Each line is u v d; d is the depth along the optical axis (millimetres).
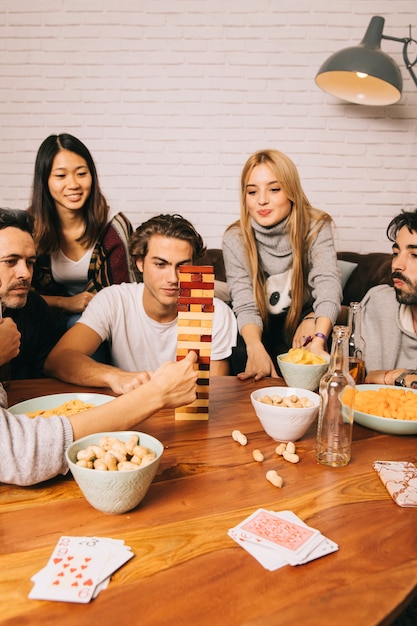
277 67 3611
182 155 3713
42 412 1127
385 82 3098
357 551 756
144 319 1854
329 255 2354
